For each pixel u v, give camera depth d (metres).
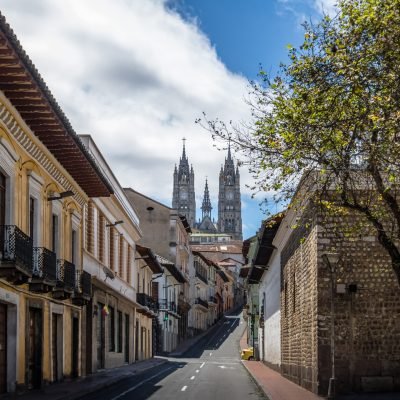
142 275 54.25
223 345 80.69
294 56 15.21
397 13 13.73
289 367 32.16
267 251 42.22
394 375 23.05
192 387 27.83
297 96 15.31
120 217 41.38
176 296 78.06
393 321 23.28
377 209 17.92
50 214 25.58
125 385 28.52
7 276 19.39
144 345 55.88
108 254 38.62
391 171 15.13
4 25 13.71
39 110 19.83
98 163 33.94
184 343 82.81
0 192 20.31
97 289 34.59
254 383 31.03
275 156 15.80
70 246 28.77
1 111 18.62
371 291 23.42
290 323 32.19
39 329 24.34
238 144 16.09
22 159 21.92
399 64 13.92
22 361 21.92
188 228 84.75
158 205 75.94
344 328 23.27
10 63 15.90
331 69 14.77
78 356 30.23
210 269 114.38
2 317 20.88
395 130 13.92
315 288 23.75
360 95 14.32
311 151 15.30
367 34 14.20
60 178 26.56
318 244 23.62
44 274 22.77
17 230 19.52
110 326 40.09
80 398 22.20
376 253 23.56
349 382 23.00
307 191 16.52
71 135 22.77
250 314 67.12
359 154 14.99
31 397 20.77
